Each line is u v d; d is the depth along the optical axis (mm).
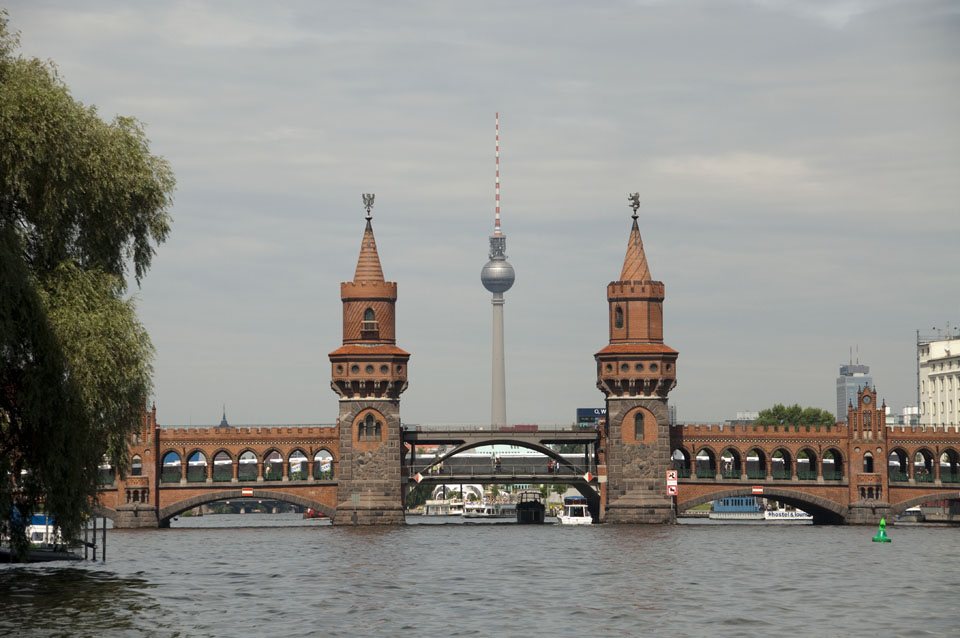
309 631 66938
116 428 77750
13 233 71062
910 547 134000
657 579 95688
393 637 65562
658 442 187500
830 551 127188
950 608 77875
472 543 141000
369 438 186625
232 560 112438
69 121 74625
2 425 72812
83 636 63250
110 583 86812
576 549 129875
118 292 78938
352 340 187500
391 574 99125
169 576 94062
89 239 77625
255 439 186625
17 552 76312
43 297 72312
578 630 68562
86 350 73312
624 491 187750
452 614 74375
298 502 186375
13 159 72375
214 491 184625
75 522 75188
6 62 75688
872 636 66812
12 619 68062
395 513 186625
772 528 179750
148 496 182250
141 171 80500
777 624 71062
